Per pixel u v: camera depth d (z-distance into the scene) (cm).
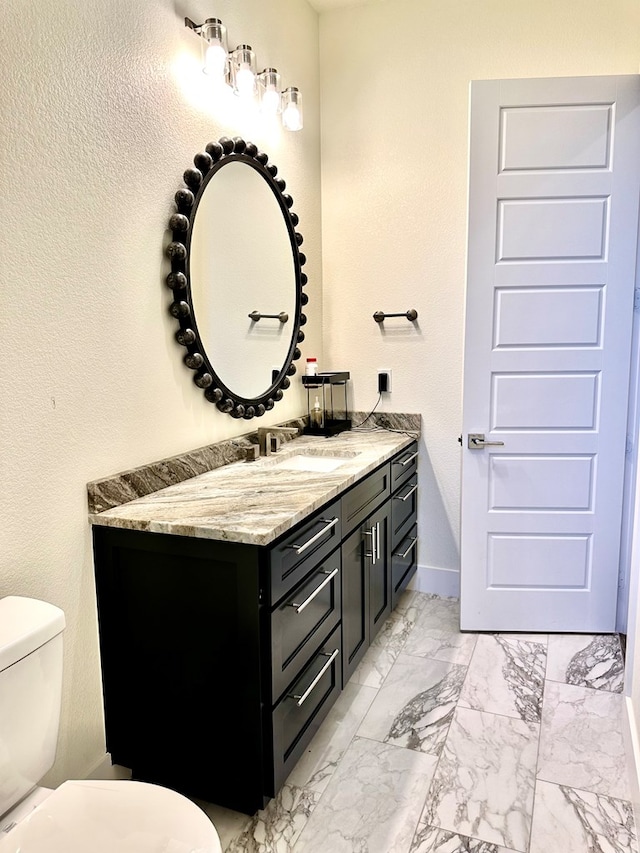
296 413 293
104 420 168
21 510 143
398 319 298
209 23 192
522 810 164
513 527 258
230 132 223
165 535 156
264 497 177
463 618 265
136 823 108
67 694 158
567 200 236
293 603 162
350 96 294
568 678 228
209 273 210
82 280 158
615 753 186
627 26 251
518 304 244
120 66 167
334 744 192
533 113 233
